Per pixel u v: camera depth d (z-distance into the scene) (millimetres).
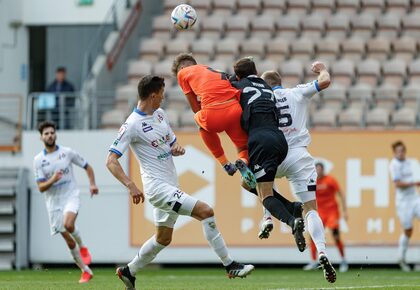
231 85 34688
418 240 63250
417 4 85812
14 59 78062
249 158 33969
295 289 39969
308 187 35500
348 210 63562
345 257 63250
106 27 78188
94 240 65562
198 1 84062
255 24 82125
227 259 32969
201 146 64250
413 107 72500
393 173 61031
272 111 34219
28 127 69000
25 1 78375
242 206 63781
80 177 65875
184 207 32656
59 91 72250
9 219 65938
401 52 80562
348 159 63719
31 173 66500
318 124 70375
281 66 76375
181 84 35281
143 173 33375
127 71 78062
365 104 70812
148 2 84062
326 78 35719
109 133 65938
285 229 63781
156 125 33094
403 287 40219
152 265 66812
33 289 40969
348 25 82938
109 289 40812
